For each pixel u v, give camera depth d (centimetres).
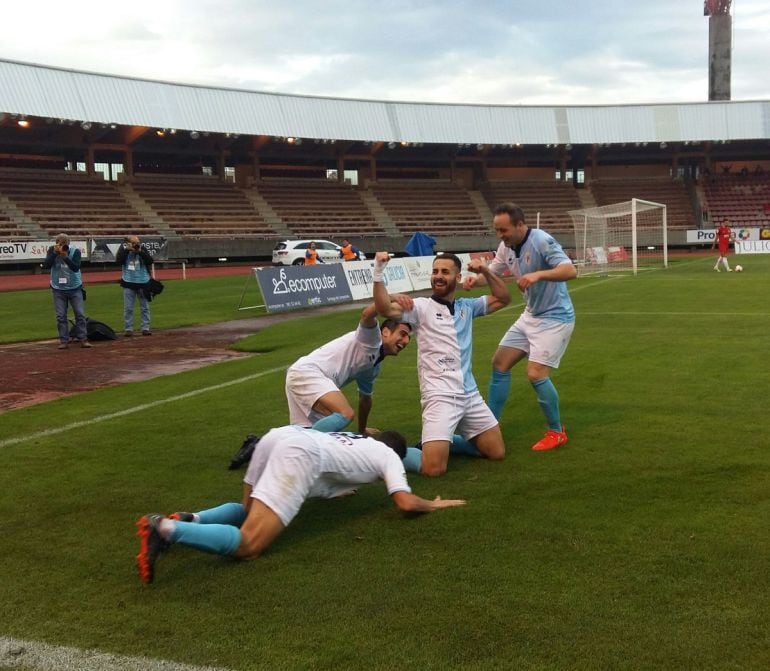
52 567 359
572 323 541
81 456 539
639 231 4553
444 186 5009
